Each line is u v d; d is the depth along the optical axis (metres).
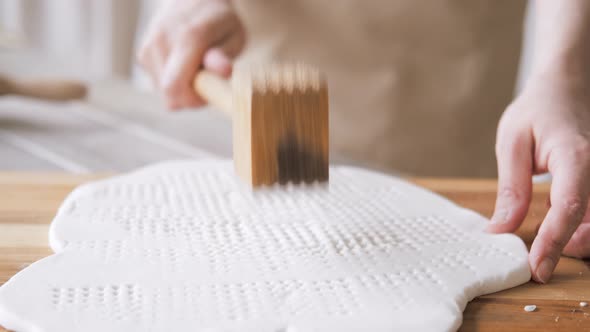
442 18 1.17
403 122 1.22
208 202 0.80
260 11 1.20
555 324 0.65
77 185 0.89
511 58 1.21
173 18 1.01
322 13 1.18
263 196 0.82
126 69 2.11
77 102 1.27
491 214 0.85
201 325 0.62
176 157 1.01
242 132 0.70
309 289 0.66
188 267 0.68
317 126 0.69
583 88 0.76
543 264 0.70
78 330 0.61
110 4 2.04
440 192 0.90
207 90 0.88
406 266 0.70
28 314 0.62
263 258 0.70
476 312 0.67
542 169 0.74
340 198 0.82
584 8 0.80
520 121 0.75
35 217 0.81
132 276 0.67
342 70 1.21
